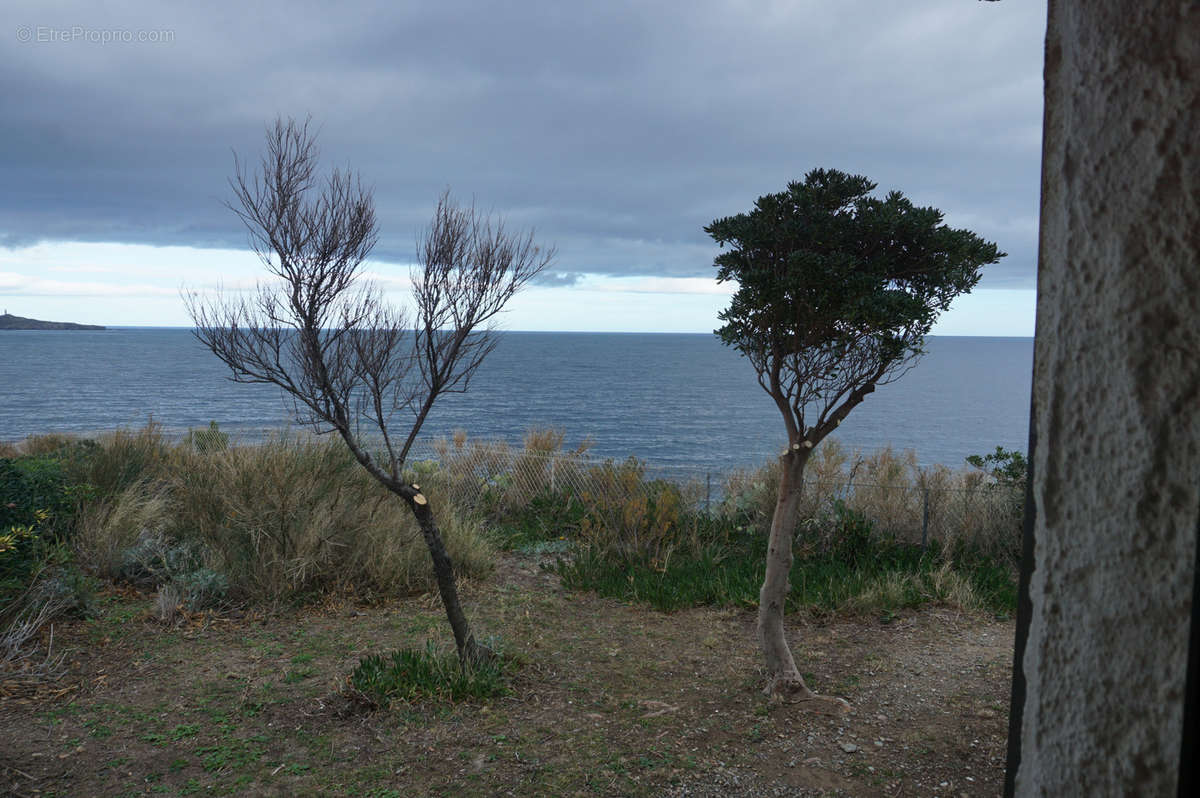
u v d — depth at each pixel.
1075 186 0.96
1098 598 0.90
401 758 3.94
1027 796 0.99
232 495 7.70
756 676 5.13
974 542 8.56
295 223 4.47
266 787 3.65
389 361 4.79
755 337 4.51
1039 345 1.01
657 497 9.45
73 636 5.61
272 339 4.62
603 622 6.41
